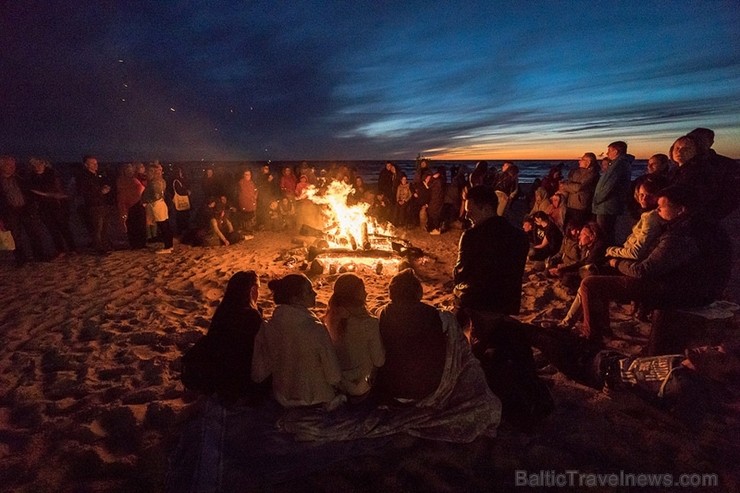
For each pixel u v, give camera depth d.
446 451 2.97
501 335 3.47
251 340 3.40
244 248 9.36
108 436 3.13
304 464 2.82
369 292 6.36
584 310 4.34
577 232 6.28
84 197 8.55
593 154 7.56
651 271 3.75
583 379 3.63
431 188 10.91
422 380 3.15
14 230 7.64
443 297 6.17
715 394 3.51
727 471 2.81
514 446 3.06
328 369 3.09
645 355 4.11
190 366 3.40
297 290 3.24
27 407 3.47
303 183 11.29
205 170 11.42
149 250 9.16
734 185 4.66
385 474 2.77
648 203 4.44
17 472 2.80
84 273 7.37
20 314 5.52
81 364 4.17
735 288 6.02
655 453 2.99
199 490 2.59
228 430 3.14
